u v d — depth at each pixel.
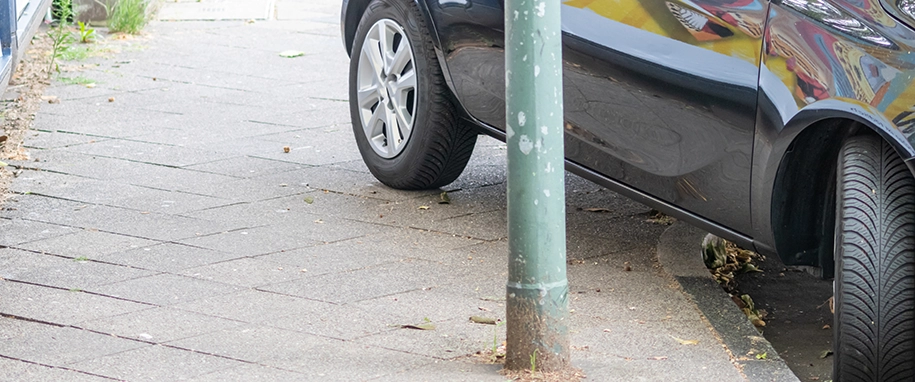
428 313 4.45
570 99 4.89
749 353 4.13
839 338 3.59
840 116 3.62
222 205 5.83
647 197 4.68
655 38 4.39
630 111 4.55
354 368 3.89
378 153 6.19
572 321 4.39
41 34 9.83
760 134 3.95
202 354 4.00
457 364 3.93
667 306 4.58
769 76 3.91
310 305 4.51
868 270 3.52
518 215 3.73
